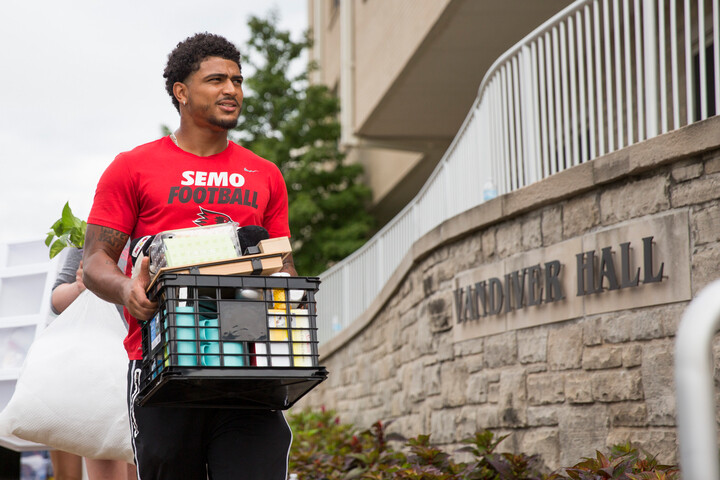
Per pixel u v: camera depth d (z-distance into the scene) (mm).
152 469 3037
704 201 4730
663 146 4945
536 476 5613
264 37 26688
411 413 9102
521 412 6359
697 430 1404
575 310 5758
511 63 7418
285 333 2785
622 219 5352
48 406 3803
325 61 25203
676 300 4883
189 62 3080
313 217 24031
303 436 10039
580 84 5984
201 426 3029
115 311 3992
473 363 7195
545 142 6484
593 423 5535
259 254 2799
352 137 16656
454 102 14805
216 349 2695
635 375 5180
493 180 7195
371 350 11391
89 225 3094
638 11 5445
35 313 4742
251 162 3229
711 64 7863
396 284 9633
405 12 13070
